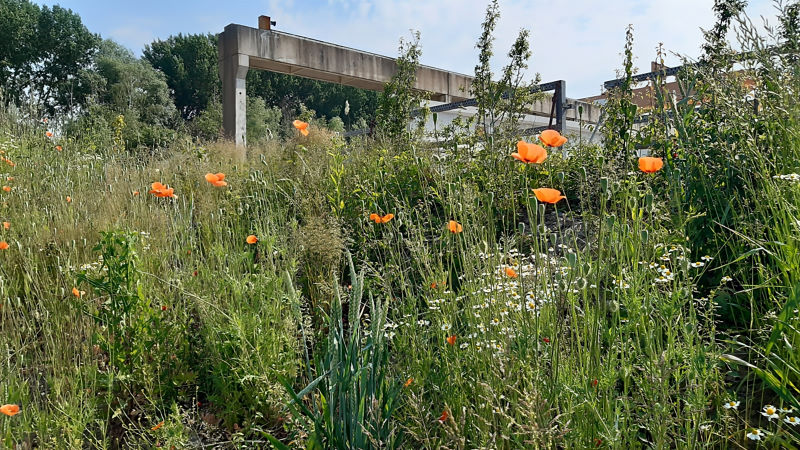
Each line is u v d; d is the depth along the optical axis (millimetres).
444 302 2578
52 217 4496
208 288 3225
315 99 51938
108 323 2838
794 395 2033
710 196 3262
